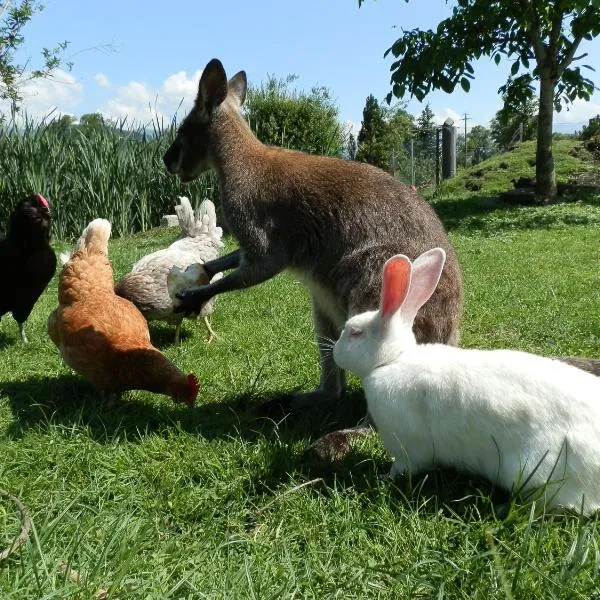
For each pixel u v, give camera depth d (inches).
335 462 41.3
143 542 30.7
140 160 194.5
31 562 26.6
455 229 177.0
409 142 422.9
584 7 180.2
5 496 35.8
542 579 26.9
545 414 32.8
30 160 174.6
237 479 38.4
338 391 53.8
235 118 54.4
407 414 36.5
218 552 30.4
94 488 37.4
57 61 205.3
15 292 74.0
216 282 51.3
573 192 220.5
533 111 365.7
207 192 194.5
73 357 52.1
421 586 27.5
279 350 67.6
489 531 30.9
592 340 70.7
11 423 47.5
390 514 33.8
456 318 48.4
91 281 54.9
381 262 46.4
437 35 198.5
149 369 50.1
